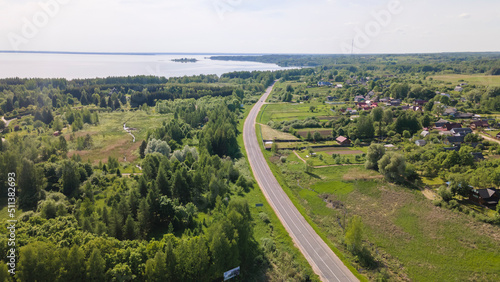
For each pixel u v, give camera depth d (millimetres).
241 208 82812
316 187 122688
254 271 74375
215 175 112312
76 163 114938
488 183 104062
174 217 85375
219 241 65875
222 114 196625
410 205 105938
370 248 86000
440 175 122875
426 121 192375
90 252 58656
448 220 95688
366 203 109625
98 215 79750
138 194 90438
